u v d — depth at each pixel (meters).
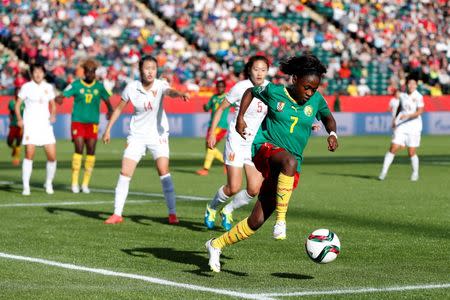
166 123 18.48
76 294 10.98
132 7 64.25
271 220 18.89
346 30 71.25
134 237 16.30
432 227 17.81
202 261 13.63
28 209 20.80
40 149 47.34
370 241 15.87
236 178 16.89
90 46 59.25
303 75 11.88
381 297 10.89
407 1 74.75
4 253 14.31
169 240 15.95
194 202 22.58
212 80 61.50
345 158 40.50
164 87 18.36
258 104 16.75
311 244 11.59
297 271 12.79
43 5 60.62
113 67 58.44
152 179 29.69
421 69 68.88
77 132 25.02
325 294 11.04
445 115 63.66
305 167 35.25
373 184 27.86
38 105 24.22
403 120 29.20
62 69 56.94
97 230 17.20
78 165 25.14
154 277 12.21
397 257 14.11
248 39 66.38
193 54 64.19
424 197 23.80
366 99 61.88
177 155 42.00
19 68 55.41
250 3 68.94
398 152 44.62
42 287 11.45
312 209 20.92
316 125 13.14
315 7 72.69
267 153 12.01
